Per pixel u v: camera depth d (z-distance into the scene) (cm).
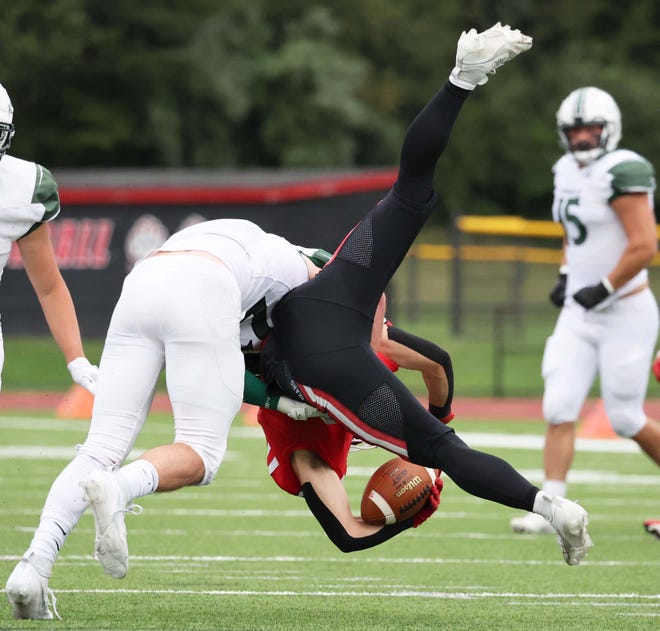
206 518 2962
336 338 1675
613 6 17000
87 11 13275
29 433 4684
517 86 15962
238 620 1686
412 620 1722
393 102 15300
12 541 2531
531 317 9181
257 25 14062
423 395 6272
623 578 2195
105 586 2002
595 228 2802
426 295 10794
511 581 2147
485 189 16112
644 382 2820
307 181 7456
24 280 7244
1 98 1683
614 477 3819
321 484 1812
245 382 1723
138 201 7281
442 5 16512
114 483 1524
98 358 6925
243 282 1694
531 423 5331
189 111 13762
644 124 15512
